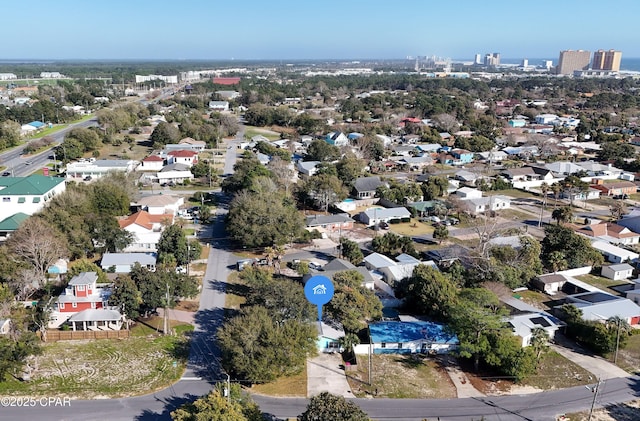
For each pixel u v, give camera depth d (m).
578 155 182.00
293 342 53.09
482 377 56.59
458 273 75.56
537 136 195.75
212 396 43.81
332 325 63.00
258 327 53.62
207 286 76.50
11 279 68.25
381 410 50.22
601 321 65.44
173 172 136.00
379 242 89.62
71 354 58.66
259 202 90.62
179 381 53.81
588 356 60.97
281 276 79.00
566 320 66.31
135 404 49.84
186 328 64.75
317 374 56.09
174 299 67.81
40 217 81.69
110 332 62.56
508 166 165.00
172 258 80.25
